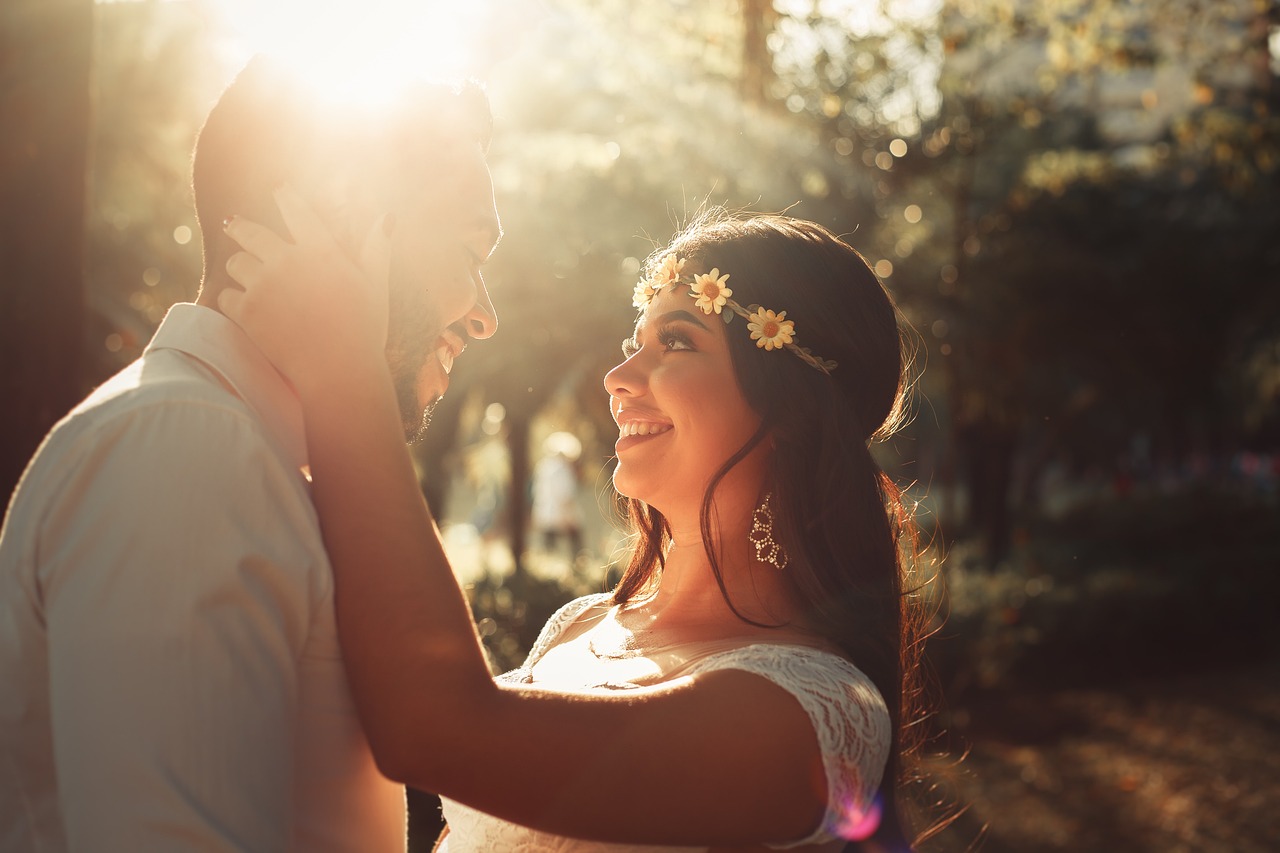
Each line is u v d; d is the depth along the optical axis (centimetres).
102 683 122
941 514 1123
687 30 843
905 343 235
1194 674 991
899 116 998
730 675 155
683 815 145
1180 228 1451
